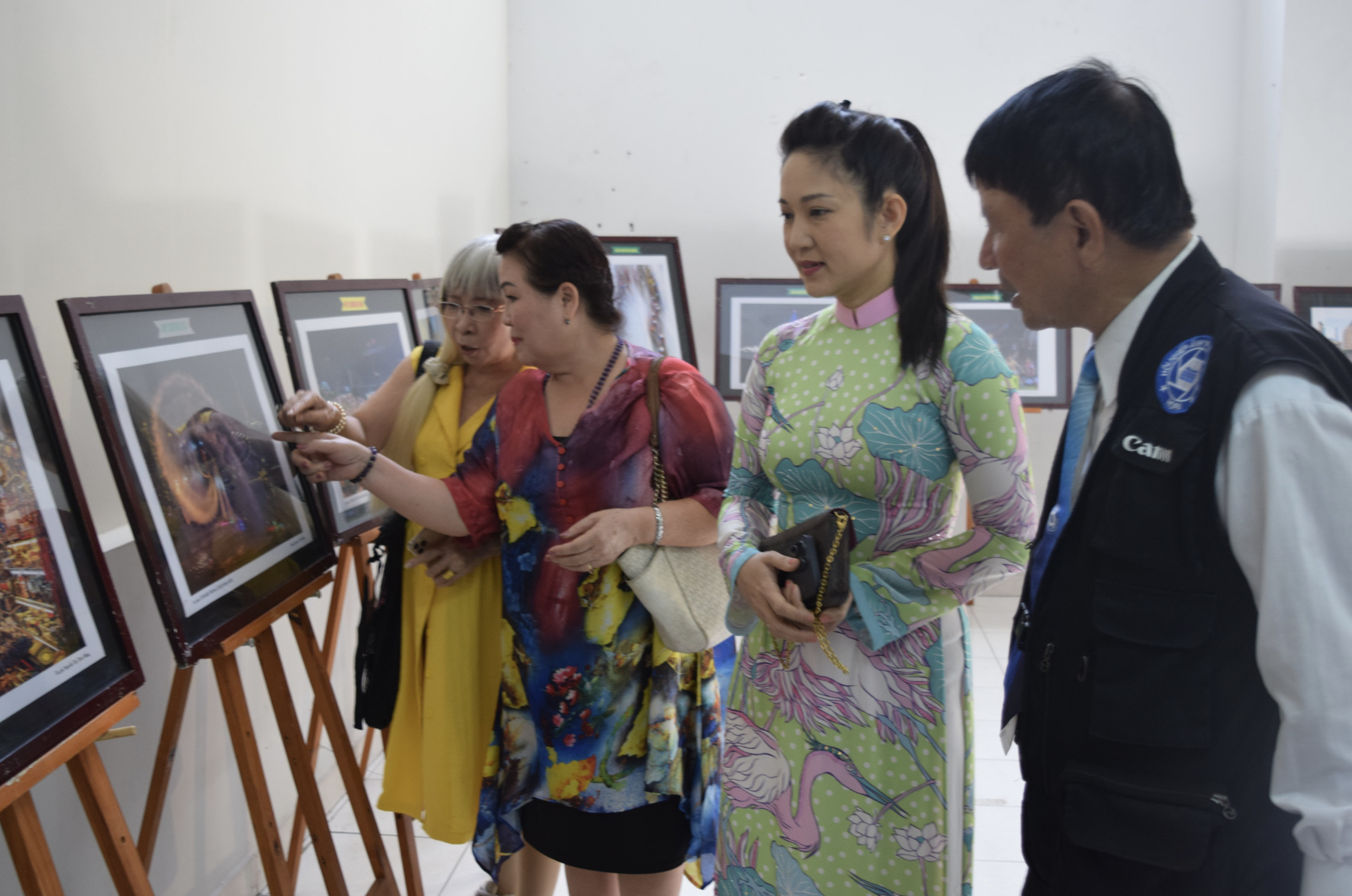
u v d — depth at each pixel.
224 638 1.47
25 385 1.21
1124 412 0.91
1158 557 0.87
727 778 1.50
